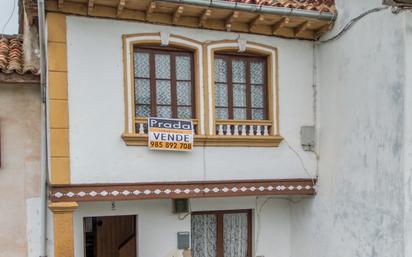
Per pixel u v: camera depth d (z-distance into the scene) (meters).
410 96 6.94
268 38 8.89
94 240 11.18
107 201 8.58
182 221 9.18
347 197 8.28
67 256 7.55
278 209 9.97
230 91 8.82
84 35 7.73
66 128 7.59
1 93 8.25
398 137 7.05
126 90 7.95
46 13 7.54
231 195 8.52
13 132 8.30
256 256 9.73
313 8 8.48
